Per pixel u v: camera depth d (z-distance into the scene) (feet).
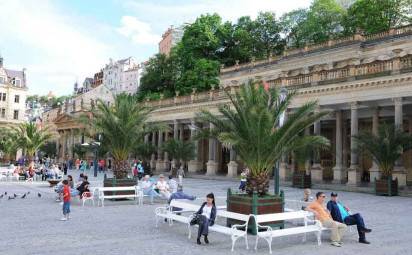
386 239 39.93
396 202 73.10
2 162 236.63
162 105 179.42
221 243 37.06
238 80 174.91
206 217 37.17
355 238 40.52
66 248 33.47
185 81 210.59
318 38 187.93
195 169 169.07
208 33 222.89
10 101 324.39
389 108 115.55
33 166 125.80
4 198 70.64
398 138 84.84
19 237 37.68
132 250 33.30
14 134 203.82
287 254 33.19
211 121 49.21
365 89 103.96
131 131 72.79
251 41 223.30
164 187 67.77
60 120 276.00
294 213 38.86
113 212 55.62
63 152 269.03
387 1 161.99
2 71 324.80
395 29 125.18
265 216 37.17
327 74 113.29
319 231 36.99
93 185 99.81
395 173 95.61
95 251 32.63
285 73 148.36
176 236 39.91
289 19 217.97
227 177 141.08
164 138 195.62
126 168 74.33
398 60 97.09
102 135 74.64
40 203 64.28
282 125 47.24
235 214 39.11
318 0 193.77
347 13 180.14
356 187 96.94
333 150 138.62
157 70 248.73
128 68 526.16
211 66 207.10
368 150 89.35
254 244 36.86
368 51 126.62
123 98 77.05
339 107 116.47
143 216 52.26
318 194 39.93
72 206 61.31
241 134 45.37
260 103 45.16
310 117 47.11
